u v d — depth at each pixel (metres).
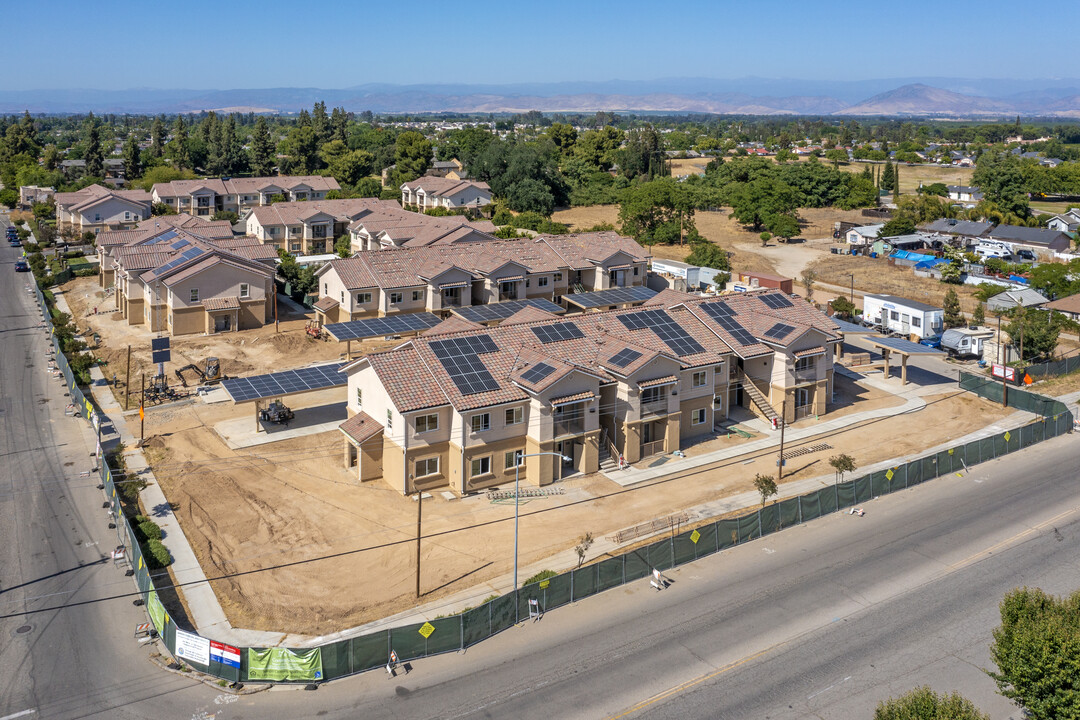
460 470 47.59
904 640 34.25
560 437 49.50
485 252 88.25
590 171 192.50
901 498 49.09
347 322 70.81
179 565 39.84
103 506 45.97
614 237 96.94
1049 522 45.34
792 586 38.75
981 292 96.19
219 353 74.19
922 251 124.88
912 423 60.53
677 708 29.91
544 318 61.41
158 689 31.03
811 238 141.88
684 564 41.09
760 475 50.75
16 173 191.25
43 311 90.00
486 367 50.38
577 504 47.09
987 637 34.50
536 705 30.06
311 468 51.16
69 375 65.50
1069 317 88.06
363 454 49.03
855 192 173.62
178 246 86.19
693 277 99.12
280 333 79.88
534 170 159.38
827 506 46.75
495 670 32.31
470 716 29.47
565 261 90.69
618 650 33.62
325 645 31.50
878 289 104.06
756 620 35.81
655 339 57.22
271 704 30.27
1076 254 115.75
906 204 148.12
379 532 43.50
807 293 100.56
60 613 35.88
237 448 53.97
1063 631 25.92
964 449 53.53
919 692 25.09
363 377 50.94
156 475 49.94
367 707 30.02
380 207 127.00
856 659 32.94
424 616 35.91
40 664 32.34
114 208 130.38
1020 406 63.75
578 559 40.84
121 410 61.00
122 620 35.56
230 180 154.25
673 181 170.00
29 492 47.62
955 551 42.09
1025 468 53.62
